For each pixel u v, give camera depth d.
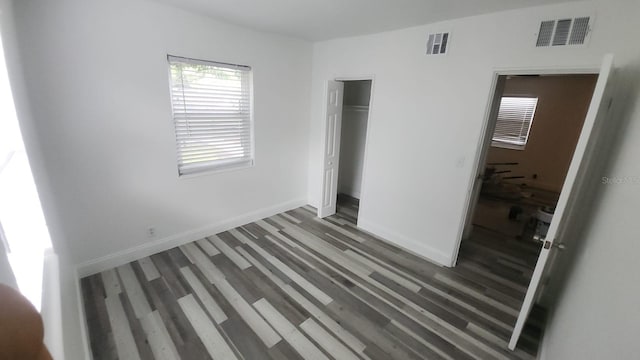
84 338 1.72
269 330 1.98
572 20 1.93
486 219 4.17
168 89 2.64
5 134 1.21
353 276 2.65
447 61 2.55
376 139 3.27
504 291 2.52
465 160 2.61
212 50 2.86
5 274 0.70
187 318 2.05
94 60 2.20
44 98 2.02
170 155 2.79
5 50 1.29
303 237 3.39
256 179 3.65
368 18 2.55
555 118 5.44
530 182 5.87
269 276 2.59
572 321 1.45
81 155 2.26
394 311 2.21
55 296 1.12
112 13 2.21
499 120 6.10
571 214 2.05
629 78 1.77
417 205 3.04
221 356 1.77
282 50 3.47
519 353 1.88
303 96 3.89
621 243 1.09
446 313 2.22
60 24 2.01
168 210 2.90
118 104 2.38
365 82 4.53
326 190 3.92
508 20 2.18
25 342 0.46
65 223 2.27
